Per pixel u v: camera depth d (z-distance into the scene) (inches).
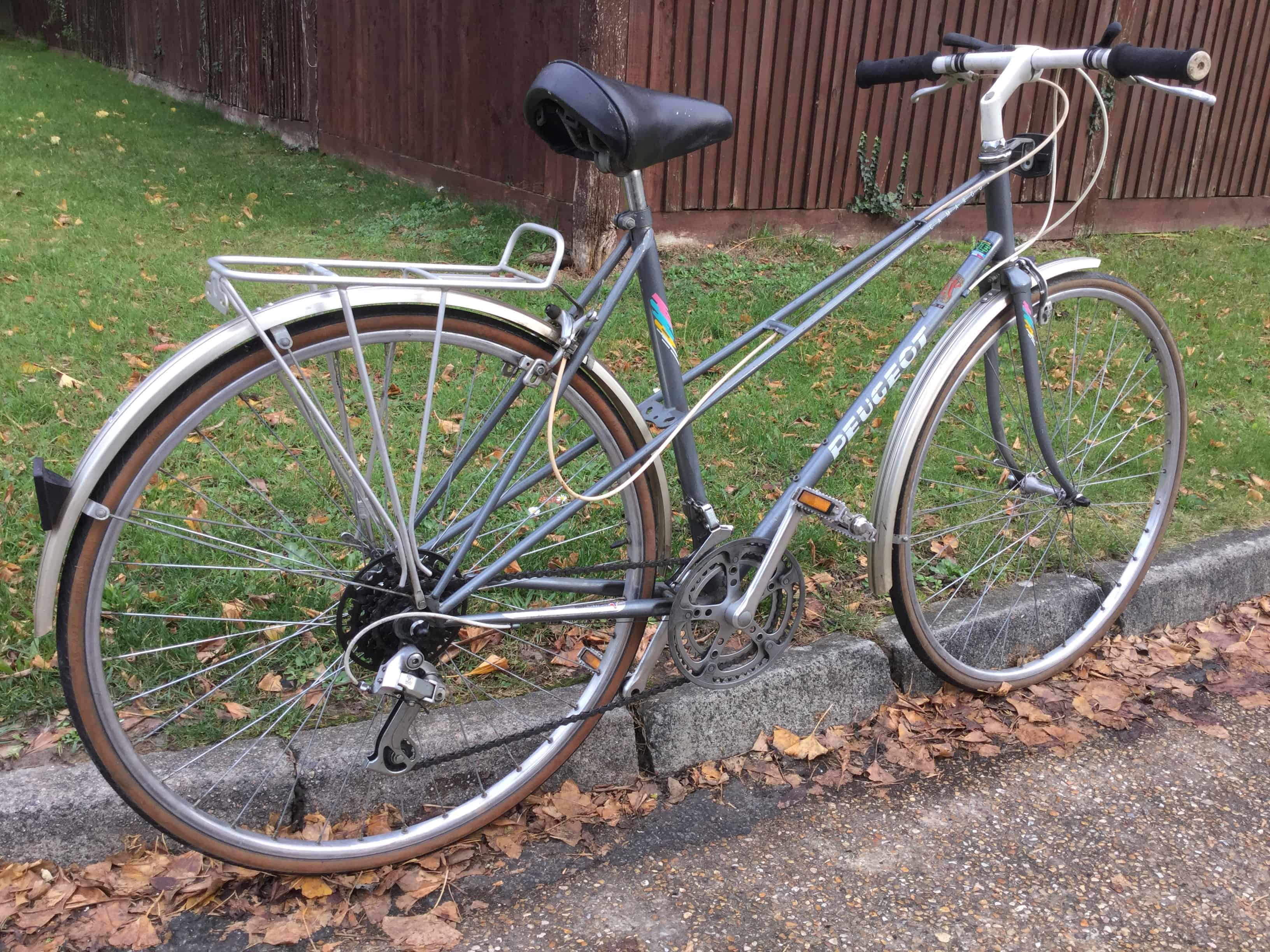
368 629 68.5
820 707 95.7
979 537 118.8
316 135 345.7
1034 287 89.7
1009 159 87.2
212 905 72.2
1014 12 250.8
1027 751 95.3
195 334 157.5
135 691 83.5
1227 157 298.7
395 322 66.0
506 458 92.3
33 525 102.0
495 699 86.9
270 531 81.4
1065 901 77.2
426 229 239.9
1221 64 284.5
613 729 86.6
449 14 258.8
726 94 222.8
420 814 81.4
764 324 82.3
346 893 74.0
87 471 59.0
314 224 241.3
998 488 129.4
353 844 74.0
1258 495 136.6
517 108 239.1
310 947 69.7
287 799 77.8
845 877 78.7
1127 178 283.4
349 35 312.3
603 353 162.1
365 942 70.4
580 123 68.2
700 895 76.1
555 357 70.8
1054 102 262.1
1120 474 135.5
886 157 248.4
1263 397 173.2
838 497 124.6
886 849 82.0
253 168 305.7
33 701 81.0
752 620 79.9
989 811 87.1
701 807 86.0
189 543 99.6
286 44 353.1
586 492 72.5
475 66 252.5
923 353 170.9
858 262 84.7
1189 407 164.1
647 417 77.8
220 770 76.4
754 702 92.3
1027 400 96.9
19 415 124.7
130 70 528.1
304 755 78.7
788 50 227.0
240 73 394.9
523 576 76.0
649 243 74.9
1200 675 109.7
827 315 82.1
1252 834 85.9
